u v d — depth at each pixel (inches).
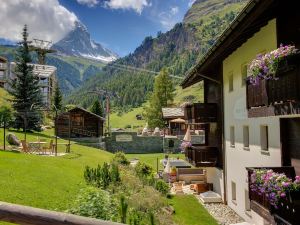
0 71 3149.6
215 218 736.3
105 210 474.9
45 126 2308.1
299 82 354.3
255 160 634.8
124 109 6648.6
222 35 543.2
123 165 1214.3
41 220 111.0
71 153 1357.0
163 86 3061.0
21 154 1012.5
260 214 459.2
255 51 601.6
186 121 1053.2
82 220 111.6
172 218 683.4
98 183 770.2
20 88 1918.1
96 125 2256.4
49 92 3179.1
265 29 552.4
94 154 1464.1
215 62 832.9
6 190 580.7
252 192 491.2
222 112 857.5
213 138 975.6
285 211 402.3
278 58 376.2
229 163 820.6
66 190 674.8
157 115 3006.9
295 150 460.8
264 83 433.7
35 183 666.8
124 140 2262.6
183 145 1087.6
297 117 451.5
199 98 5935.0
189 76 942.4
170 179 1170.6
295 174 459.8
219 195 901.2
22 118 1865.2
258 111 473.4
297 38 427.2
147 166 1168.2
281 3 447.8
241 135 719.1
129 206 636.1
